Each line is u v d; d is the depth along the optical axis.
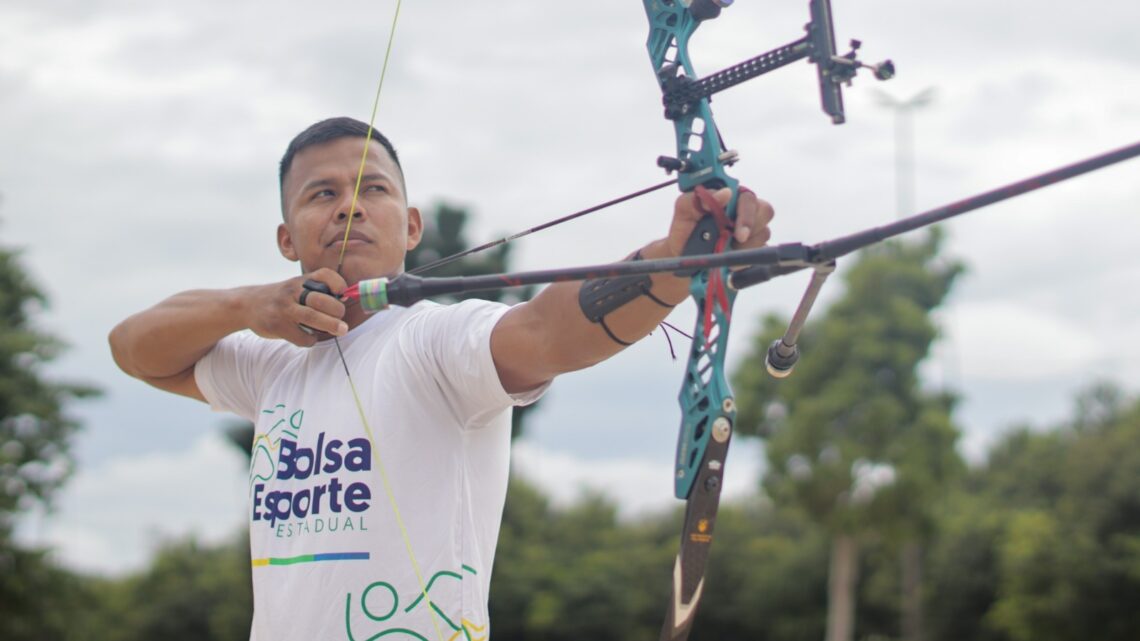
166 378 3.93
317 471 3.25
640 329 2.98
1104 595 33.53
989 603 38.72
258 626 3.28
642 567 42.94
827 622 41.56
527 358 3.06
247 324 3.50
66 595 26.78
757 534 46.66
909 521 31.36
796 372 32.59
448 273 36.41
